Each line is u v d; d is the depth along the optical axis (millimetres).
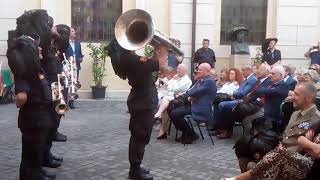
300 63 14164
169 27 13656
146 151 7266
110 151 7191
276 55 12852
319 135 3855
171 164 6547
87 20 13594
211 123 8859
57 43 6207
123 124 9484
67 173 5996
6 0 12789
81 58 12336
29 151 5000
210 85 7762
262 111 7750
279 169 3936
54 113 5590
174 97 8250
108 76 13617
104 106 11938
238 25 14102
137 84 5605
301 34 14156
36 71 4816
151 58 5527
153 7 13633
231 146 7734
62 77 6051
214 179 5887
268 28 14227
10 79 12516
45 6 13086
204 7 13719
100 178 5816
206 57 12828
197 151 7336
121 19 5316
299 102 4395
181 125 7812
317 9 14141
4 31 12812
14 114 10375
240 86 8586
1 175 5848
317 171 3822
